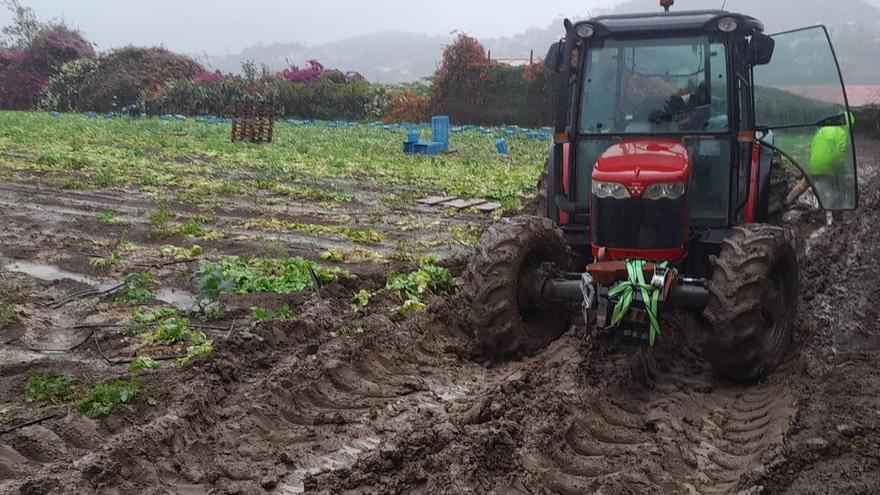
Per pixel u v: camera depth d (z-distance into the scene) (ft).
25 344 20.86
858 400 18.34
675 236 19.20
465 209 43.45
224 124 111.55
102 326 22.31
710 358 19.15
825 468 15.56
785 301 20.29
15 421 16.29
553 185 24.20
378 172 58.13
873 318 24.49
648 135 21.84
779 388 19.21
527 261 21.04
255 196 46.32
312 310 23.26
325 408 18.24
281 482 15.06
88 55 160.66
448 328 23.29
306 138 89.40
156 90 140.15
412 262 30.14
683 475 15.37
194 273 26.68
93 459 14.65
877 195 43.60
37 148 68.90
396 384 19.49
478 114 119.65
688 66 21.68
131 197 44.78
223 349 20.13
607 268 18.47
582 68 22.48
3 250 30.78
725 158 21.45
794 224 35.81
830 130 23.66
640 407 18.22
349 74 142.72
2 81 156.46
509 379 19.36
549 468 15.42
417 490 14.48
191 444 15.85
